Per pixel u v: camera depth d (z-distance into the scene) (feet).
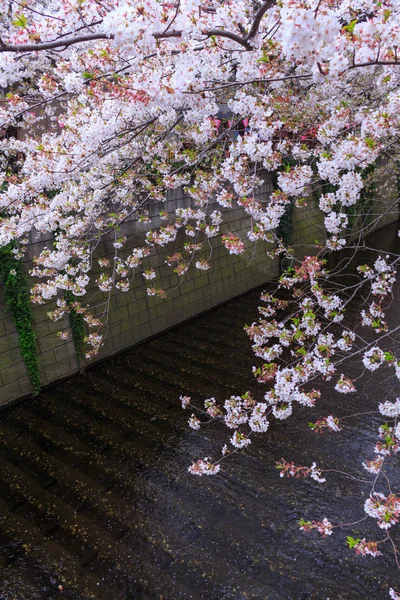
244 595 14.42
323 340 14.40
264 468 19.69
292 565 15.31
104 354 29.09
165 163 18.98
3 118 14.49
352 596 14.15
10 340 23.94
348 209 49.14
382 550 15.52
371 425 21.79
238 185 13.85
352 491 18.08
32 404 24.81
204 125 13.98
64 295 25.67
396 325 31.27
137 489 19.02
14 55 11.10
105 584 15.03
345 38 7.72
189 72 9.02
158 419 23.49
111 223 20.66
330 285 39.81
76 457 20.99
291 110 17.58
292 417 22.84
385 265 14.61
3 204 15.51
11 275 22.79
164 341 32.01
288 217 42.04
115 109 13.42
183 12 7.85
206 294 36.24
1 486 19.38
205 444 21.45
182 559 15.80
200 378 27.14
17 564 15.87
